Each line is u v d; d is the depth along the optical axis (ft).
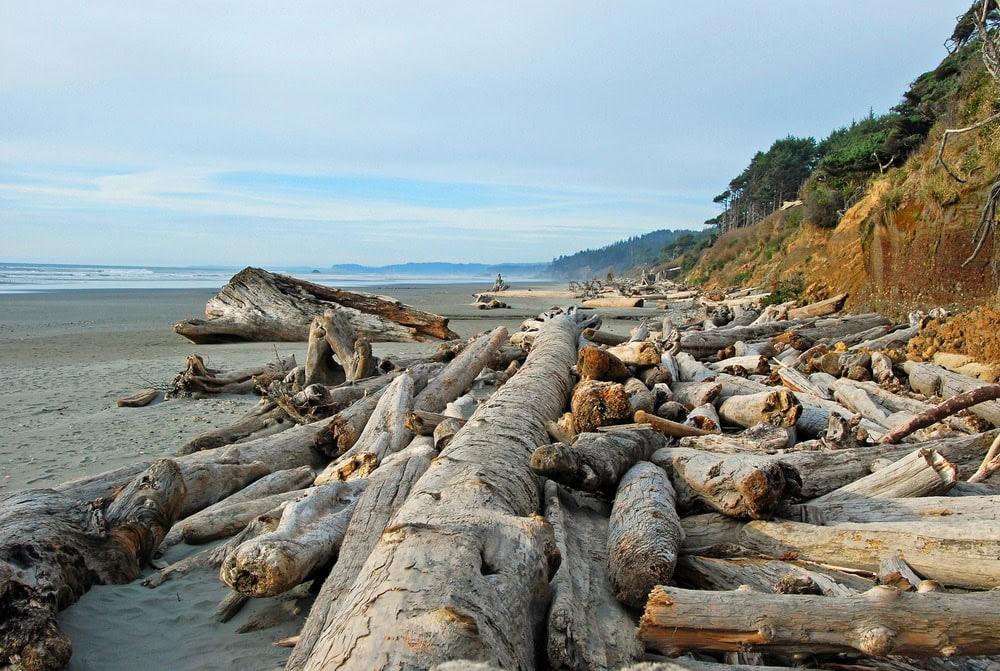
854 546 11.83
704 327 61.00
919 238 50.55
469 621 7.70
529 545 9.90
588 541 12.90
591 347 25.43
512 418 17.46
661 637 8.99
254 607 12.52
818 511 13.35
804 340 41.29
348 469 17.17
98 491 15.49
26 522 12.22
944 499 12.73
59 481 19.84
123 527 13.56
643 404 22.24
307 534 12.12
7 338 63.31
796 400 20.66
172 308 110.01
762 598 8.95
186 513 16.90
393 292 198.90
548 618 9.53
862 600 8.80
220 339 62.18
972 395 17.11
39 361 47.67
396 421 21.48
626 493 13.44
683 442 17.46
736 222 278.46
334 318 35.17
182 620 12.01
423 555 9.02
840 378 30.50
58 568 11.71
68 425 27.76
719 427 20.56
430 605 7.97
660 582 10.39
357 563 11.48
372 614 7.96
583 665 8.81
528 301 140.97
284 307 61.82
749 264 142.41
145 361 47.60
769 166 248.52
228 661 10.72
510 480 13.16
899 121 94.48
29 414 29.91
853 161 104.83
